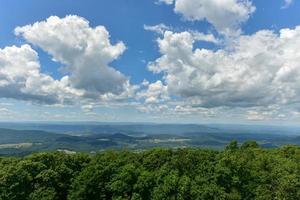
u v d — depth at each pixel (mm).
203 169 70938
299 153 92500
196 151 79688
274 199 69125
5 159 79625
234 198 64688
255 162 79750
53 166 75312
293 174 70812
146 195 68562
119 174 70062
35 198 67375
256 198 69312
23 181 69062
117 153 83250
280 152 93875
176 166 72688
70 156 79125
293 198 67875
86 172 70000
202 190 64875
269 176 72562
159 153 78312
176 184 65938
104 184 69625
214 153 82438
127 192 68875
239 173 71812
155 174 69875
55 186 71375
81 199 67750
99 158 77250
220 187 66125
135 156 80625
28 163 72312
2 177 68188
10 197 66875
